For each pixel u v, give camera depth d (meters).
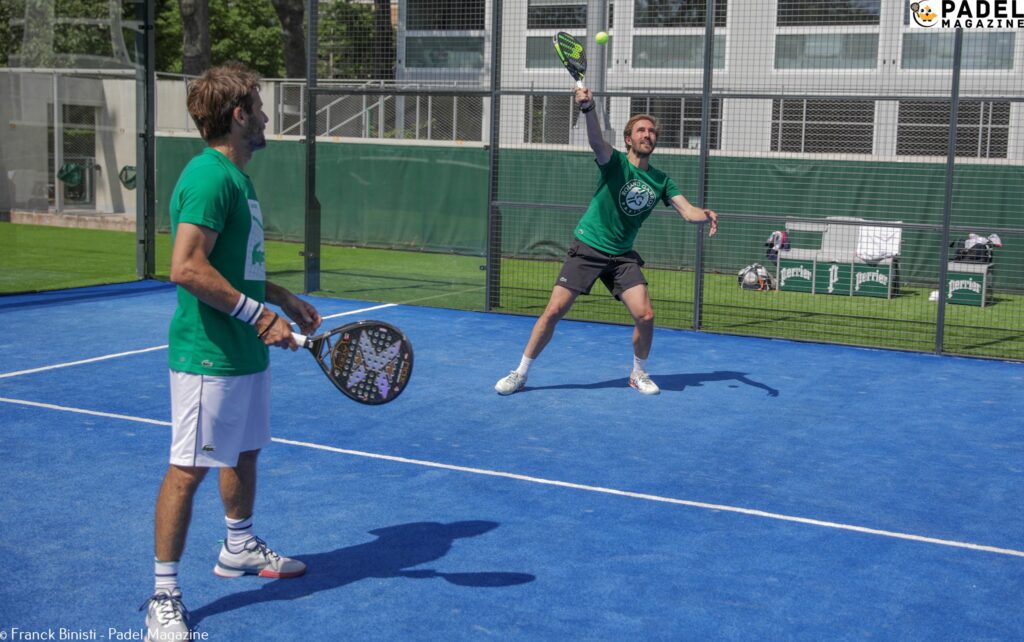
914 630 3.91
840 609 4.08
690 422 7.04
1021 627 3.95
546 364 8.94
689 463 6.07
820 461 6.16
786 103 15.02
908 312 12.72
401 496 5.35
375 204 18.20
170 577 3.72
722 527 4.99
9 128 19.12
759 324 11.51
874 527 5.05
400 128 19.73
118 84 21.42
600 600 4.11
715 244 15.73
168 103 22.08
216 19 37.44
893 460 6.21
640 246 16.19
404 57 16.48
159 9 36.97
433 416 7.04
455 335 10.23
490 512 5.14
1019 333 11.27
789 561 4.57
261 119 3.88
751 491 5.57
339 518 5.00
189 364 3.70
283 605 4.01
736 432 6.80
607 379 8.38
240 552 4.25
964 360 9.62
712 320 11.70
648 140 7.41
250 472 4.16
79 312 11.08
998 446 6.57
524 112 16.98
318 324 4.20
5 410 6.93
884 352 9.96
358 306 11.95
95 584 4.18
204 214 3.59
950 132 9.73
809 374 8.77
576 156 16.42
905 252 14.75
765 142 15.16
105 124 21.52
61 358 8.69
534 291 13.59
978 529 5.05
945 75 14.16
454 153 17.39
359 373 3.88
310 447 6.22
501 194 17.08
